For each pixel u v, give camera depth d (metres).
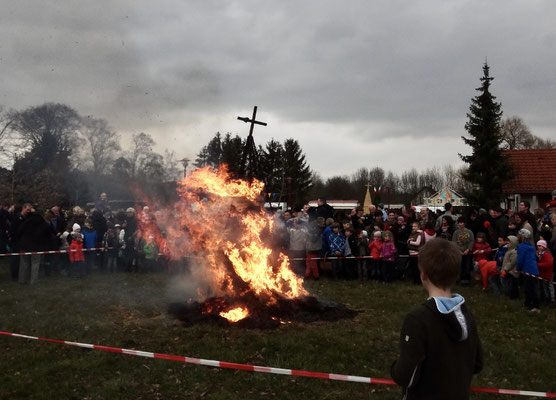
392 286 11.16
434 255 2.61
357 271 12.28
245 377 5.30
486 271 10.51
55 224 12.72
